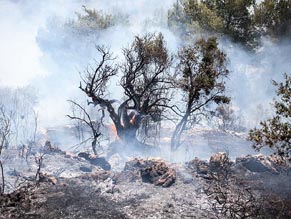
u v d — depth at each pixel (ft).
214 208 32.91
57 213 31.63
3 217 30.58
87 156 53.36
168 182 37.83
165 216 31.60
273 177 39.45
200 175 39.86
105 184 38.50
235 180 38.42
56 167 46.11
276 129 32.86
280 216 31.01
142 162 41.70
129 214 31.86
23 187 36.14
